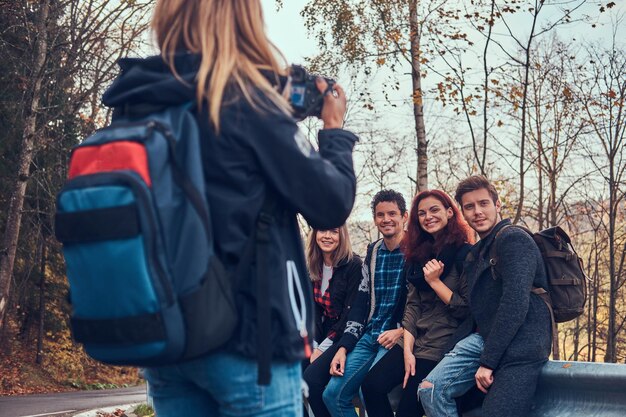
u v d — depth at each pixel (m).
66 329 30.02
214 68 1.88
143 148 1.75
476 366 4.30
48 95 22.00
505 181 27.67
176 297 1.71
